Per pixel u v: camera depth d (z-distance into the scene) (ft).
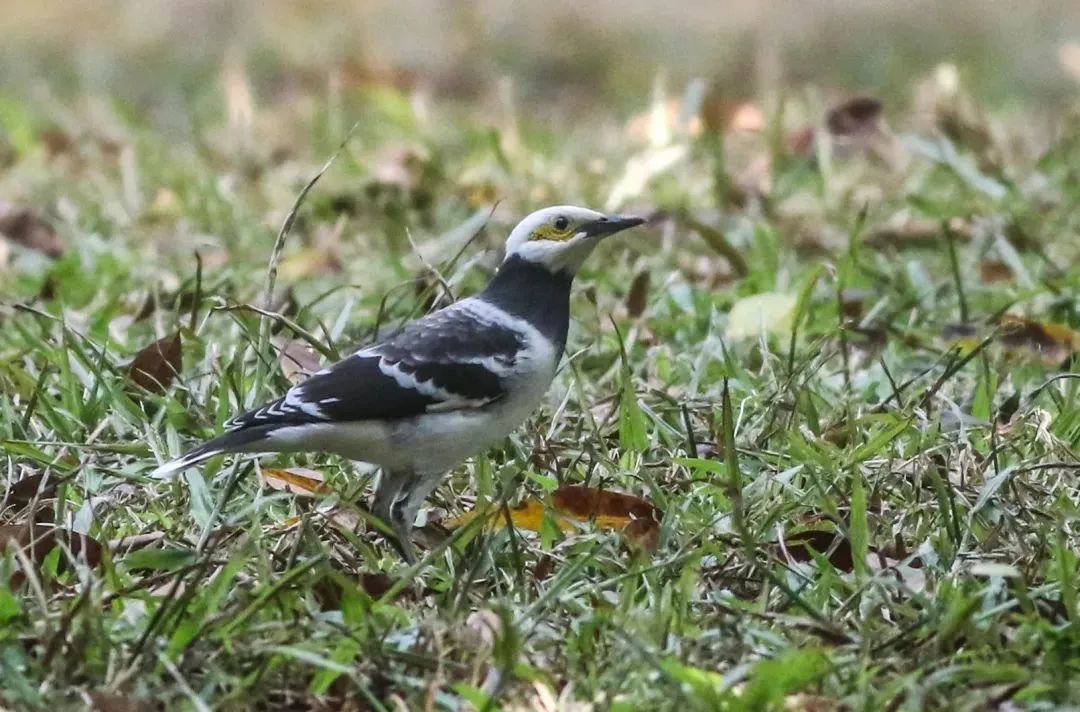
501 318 31.45
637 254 50.24
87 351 39.17
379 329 40.93
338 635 26.12
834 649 26.23
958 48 88.58
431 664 25.52
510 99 67.92
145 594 27.35
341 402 29.96
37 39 93.20
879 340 41.63
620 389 36.35
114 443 34.12
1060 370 40.29
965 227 51.01
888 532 30.73
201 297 43.47
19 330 39.42
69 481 32.22
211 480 33.27
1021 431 34.73
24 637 25.85
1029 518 30.76
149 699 24.52
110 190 58.70
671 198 57.06
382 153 62.39
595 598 27.78
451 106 75.92
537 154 63.05
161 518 31.22
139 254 50.60
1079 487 33.09
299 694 25.41
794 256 50.29
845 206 54.75
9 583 27.45
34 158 63.57
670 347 42.39
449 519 32.04
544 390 31.94
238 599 27.12
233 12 97.86
